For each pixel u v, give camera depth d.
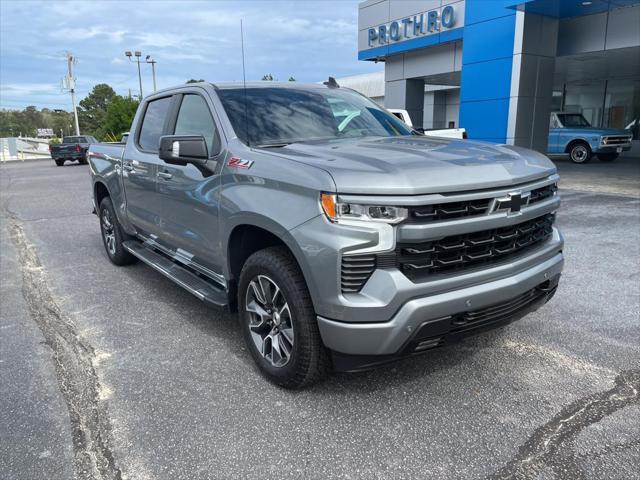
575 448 2.61
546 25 14.63
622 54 15.57
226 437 2.77
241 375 3.45
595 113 23.42
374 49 21.39
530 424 2.83
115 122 49.22
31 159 51.53
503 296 2.90
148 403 3.12
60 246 7.50
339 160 2.92
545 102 15.23
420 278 2.69
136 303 4.92
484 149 3.33
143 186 4.80
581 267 5.67
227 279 3.59
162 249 4.80
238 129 3.62
